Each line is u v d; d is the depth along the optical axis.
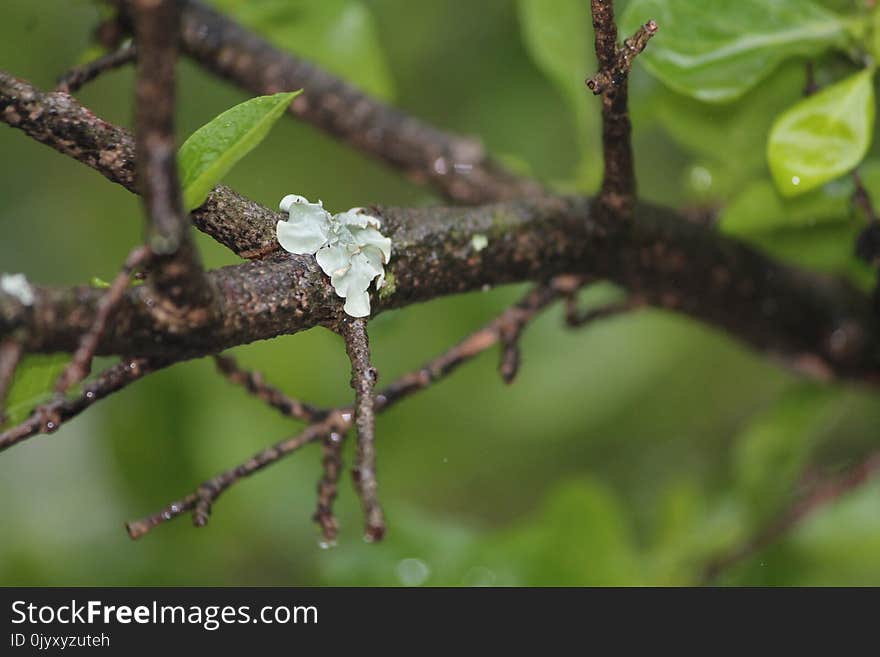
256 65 0.68
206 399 0.78
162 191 0.51
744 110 0.66
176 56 0.50
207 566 0.78
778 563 0.73
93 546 0.78
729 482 0.85
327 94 0.69
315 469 0.83
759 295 0.65
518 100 0.86
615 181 0.59
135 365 0.54
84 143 0.56
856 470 0.69
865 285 0.68
